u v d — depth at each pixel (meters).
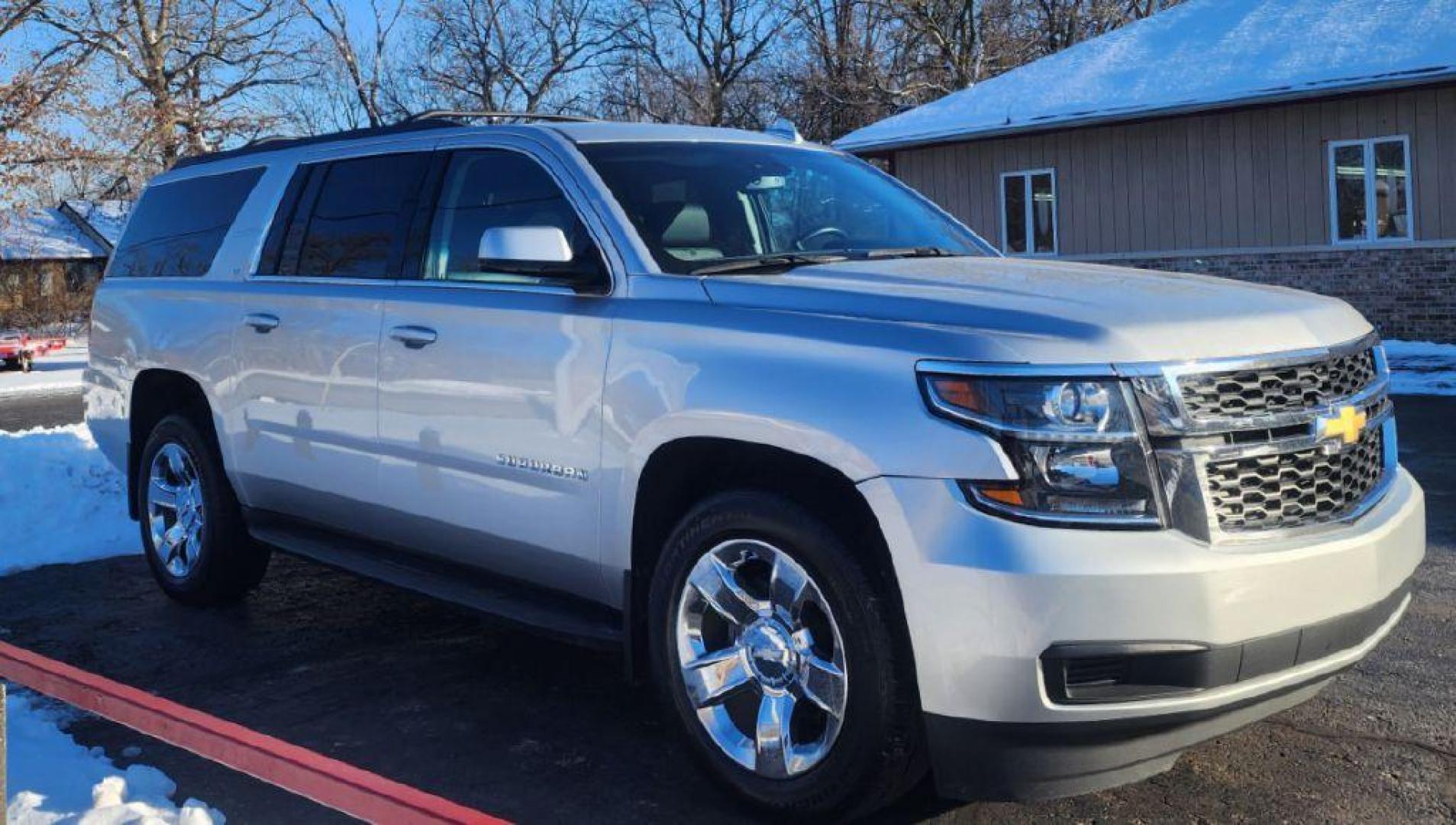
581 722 4.34
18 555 6.94
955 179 22.39
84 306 48.19
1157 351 3.12
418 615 5.75
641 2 49.12
